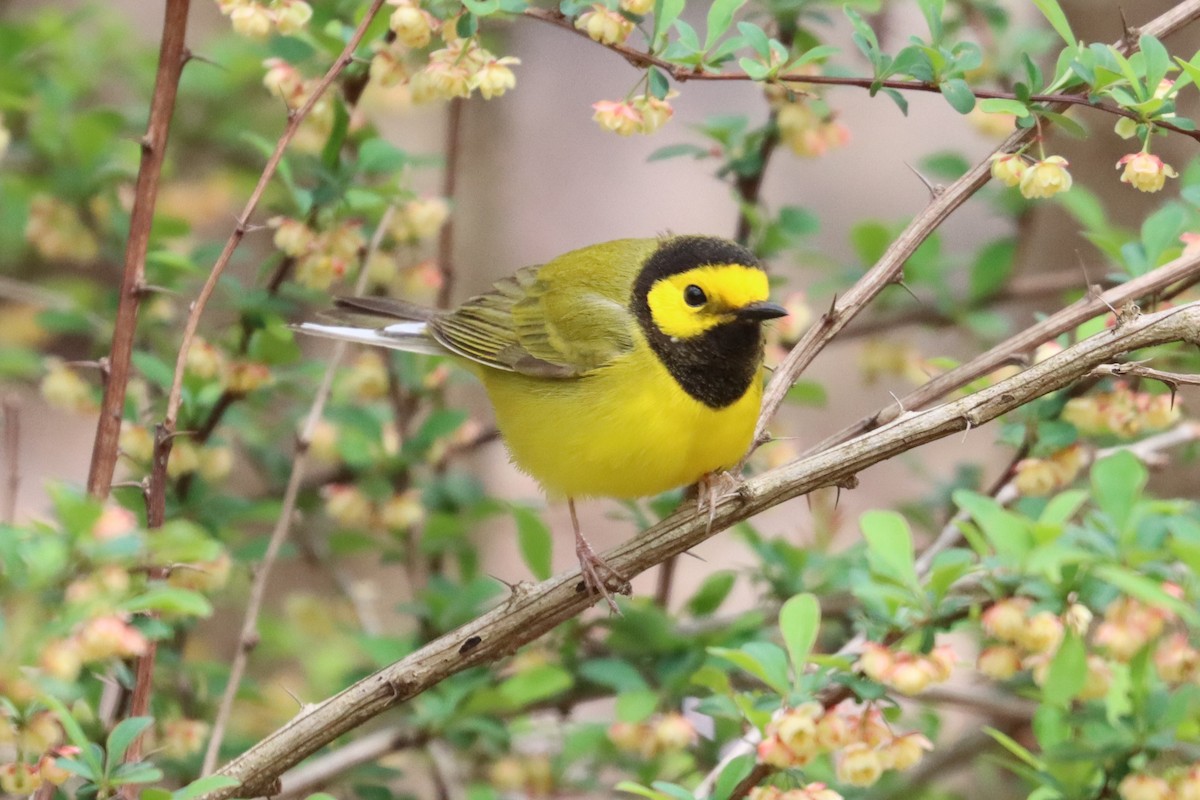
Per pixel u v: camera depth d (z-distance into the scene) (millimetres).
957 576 7645
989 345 13469
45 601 6699
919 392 8531
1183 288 8945
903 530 7793
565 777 11578
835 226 20000
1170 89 7809
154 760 10305
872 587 7852
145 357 10438
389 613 16094
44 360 11750
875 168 20406
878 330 13141
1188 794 7961
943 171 13250
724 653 7570
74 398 10961
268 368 10703
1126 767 8273
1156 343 7125
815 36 10734
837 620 11258
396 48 9125
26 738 6938
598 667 9914
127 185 12930
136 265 8523
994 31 12070
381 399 12758
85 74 13570
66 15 14484
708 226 19953
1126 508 7758
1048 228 14820
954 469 13469
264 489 13711
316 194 10008
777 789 7609
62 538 6590
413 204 10992
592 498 9672
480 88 8578
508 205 18766
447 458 12883
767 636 10414
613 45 8211
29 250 14188
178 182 14109
